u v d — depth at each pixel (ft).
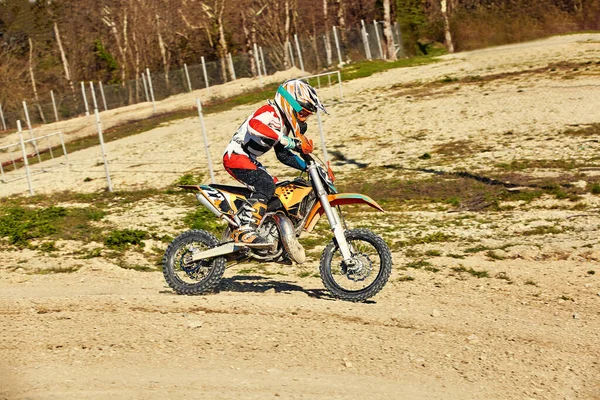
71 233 42.16
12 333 22.59
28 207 55.62
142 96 149.69
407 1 168.25
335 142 70.49
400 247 36.24
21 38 190.39
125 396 17.53
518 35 97.96
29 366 19.83
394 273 31.09
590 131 59.47
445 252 34.63
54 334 22.39
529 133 62.08
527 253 33.30
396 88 94.99
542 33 95.20
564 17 91.76
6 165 94.48
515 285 28.99
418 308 25.39
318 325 22.72
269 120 24.58
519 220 39.78
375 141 68.54
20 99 171.01
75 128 116.57
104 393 17.75
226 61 155.84
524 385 18.99
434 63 113.60
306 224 25.18
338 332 22.17
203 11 186.29
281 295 27.14
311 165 24.90
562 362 20.56
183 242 26.43
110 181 62.69
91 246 39.29
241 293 27.66
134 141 91.71
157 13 190.19
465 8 116.06
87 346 21.29
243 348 20.83
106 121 117.29
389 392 18.11
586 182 45.68
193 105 116.67
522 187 46.06
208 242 26.21
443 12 135.03
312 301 25.17
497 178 49.24
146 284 31.04
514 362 20.43
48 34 192.34
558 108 68.90
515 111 70.49
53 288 30.86
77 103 148.15
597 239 34.63
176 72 149.38
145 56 193.16
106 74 195.72
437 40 167.12
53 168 77.30
